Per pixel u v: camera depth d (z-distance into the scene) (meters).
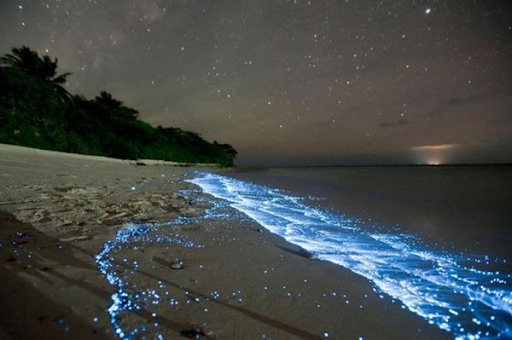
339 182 15.55
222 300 1.86
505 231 4.40
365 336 1.60
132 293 1.81
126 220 3.64
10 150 11.83
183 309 1.69
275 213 5.33
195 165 41.62
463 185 13.95
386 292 2.20
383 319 1.80
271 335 1.52
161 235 3.18
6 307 1.47
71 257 2.27
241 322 1.62
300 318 1.73
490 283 2.44
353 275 2.50
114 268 2.16
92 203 4.41
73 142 19.45
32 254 2.21
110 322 1.47
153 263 2.36
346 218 5.22
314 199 7.88
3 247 2.27
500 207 6.90
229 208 5.34
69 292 1.72
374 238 3.85
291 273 2.44
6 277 1.80
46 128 17.81
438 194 9.82
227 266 2.47
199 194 7.12
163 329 1.47
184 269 2.31
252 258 2.73
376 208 6.54
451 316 1.89
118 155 23.92
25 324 1.36
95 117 25.92
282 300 1.94
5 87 16.67
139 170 14.80
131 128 30.62
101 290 1.79
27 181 5.69
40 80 20.78
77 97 27.05
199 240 3.14
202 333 1.47
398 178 20.42
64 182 6.19
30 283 1.76
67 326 1.38
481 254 3.25
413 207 6.79
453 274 2.63
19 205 3.73
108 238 2.85
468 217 5.59
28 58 23.22
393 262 2.92
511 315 1.93
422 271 2.69
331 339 1.55
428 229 4.50
